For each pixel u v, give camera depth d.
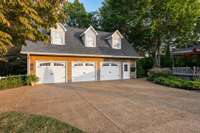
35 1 7.17
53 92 13.57
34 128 6.02
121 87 16.33
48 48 20.05
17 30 7.69
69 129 6.07
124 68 25.08
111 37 25.09
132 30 32.56
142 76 28.03
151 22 28.91
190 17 28.02
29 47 19.03
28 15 7.12
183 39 31.58
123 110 8.56
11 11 6.94
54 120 6.84
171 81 17.80
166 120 7.18
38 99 11.08
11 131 5.84
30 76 18.11
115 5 33.09
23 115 7.25
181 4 27.34
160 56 32.69
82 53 21.39
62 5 8.59
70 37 23.00
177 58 26.59
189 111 8.43
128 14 31.06
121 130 6.20
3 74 22.61
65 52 20.39
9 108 8.95
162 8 28.06
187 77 22.08
